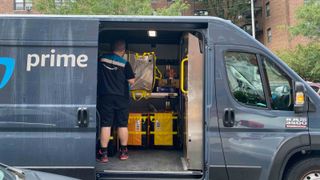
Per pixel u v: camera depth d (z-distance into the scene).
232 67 5.18
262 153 5.06
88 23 5.18
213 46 5.19
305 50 25.14
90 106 5.10
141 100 7.97
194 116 5.64
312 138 5.07
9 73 5.10
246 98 5.17
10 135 5.06
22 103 5.08
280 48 37.41
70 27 5.16
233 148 5.07
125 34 7.10
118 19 5.25
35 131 5.08
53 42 5.13
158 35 7.21
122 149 6.23
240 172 5.06
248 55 5.23
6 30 5.11
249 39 5.23
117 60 6.03
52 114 5.07
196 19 5.25
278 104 5.18
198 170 5.58
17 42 5.11
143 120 7.35
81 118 5.07
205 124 5.18
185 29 5.33
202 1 49.91
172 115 7.37
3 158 5.05
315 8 23.09
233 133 5.09
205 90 5.20
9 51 5.11
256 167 5.05
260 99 5.18
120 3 22.00
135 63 7.50
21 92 5.09
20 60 5.11
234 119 5.09
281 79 5.23
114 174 5.39
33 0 23.80
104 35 7.00
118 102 6.00
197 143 5.62
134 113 7.41
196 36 5.57
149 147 7.36
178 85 7.72
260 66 5.21
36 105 5.08
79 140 5.08
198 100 5.64
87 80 5.12
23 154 5.05
